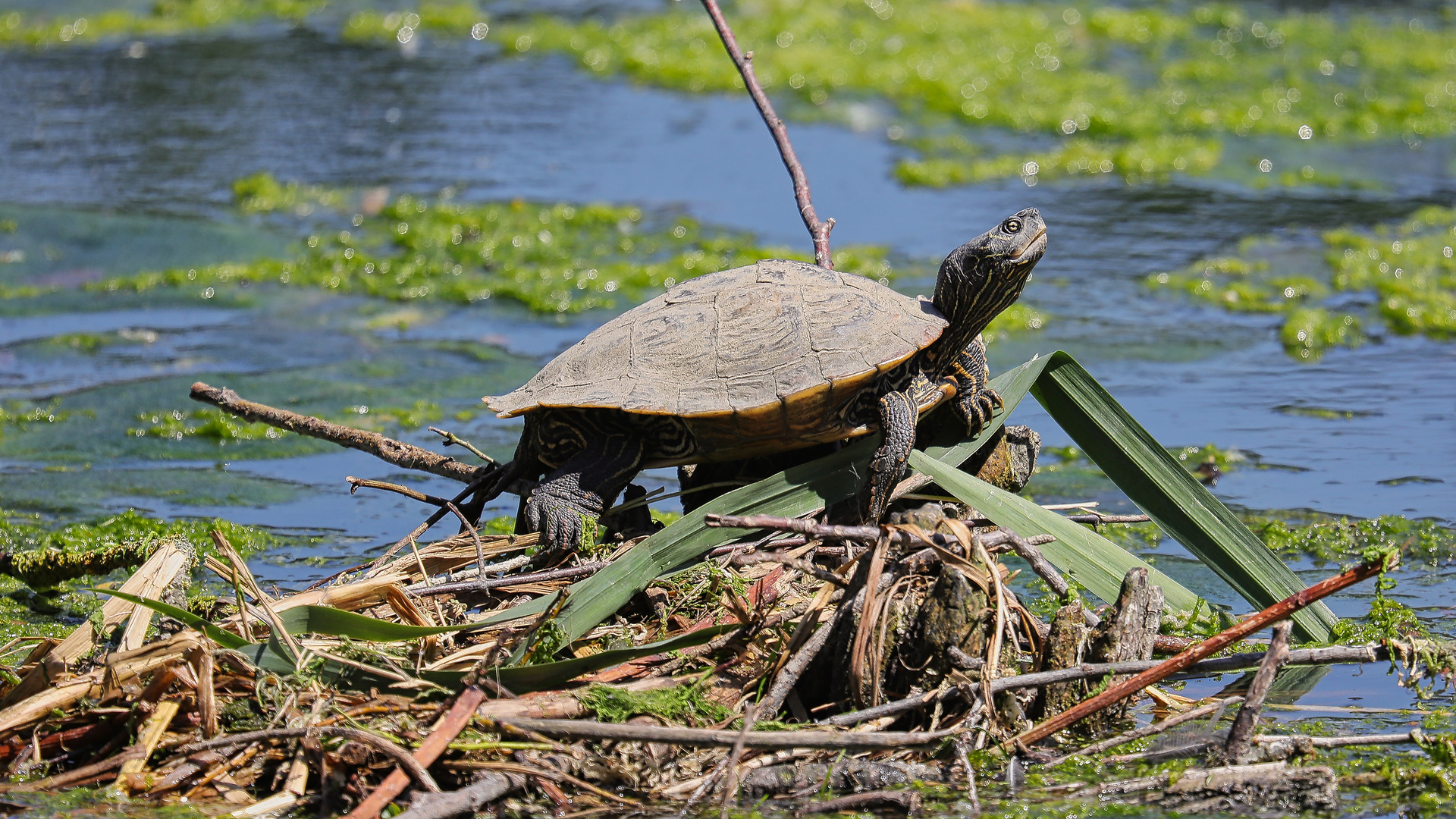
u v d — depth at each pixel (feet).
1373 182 74.69
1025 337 53.36
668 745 22.30
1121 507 37.83
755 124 88.63
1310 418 44.65
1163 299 58.08
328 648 23.44
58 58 104.53
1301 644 27.27
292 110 90.79
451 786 21.38
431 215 69.46
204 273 61.82
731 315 28.55
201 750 21.59
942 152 81.41
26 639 26.48
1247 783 21.97
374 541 35.88
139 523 35.94
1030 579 32.09
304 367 50.78
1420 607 30.14
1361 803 21.81
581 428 27.99
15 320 56.24
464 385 48.98
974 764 22.68
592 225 68.85
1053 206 71.77
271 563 34.01
